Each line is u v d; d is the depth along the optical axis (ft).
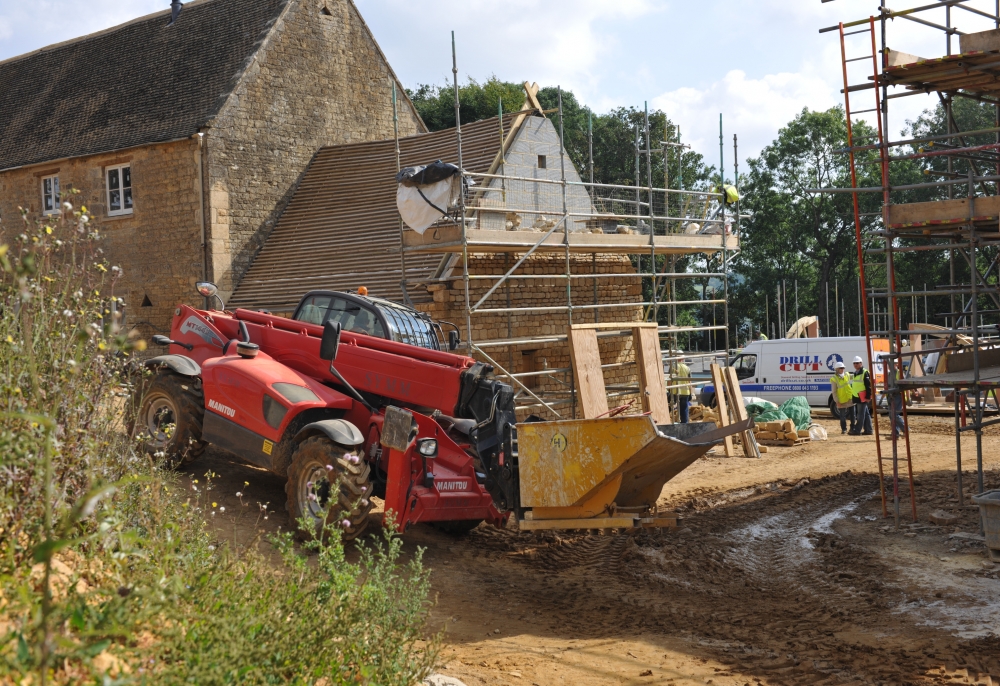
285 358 34.83
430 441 29.48
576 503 28.17
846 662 22.26
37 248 16.49
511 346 60.18
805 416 71.15
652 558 32.91
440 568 30.42
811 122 181.06
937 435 69.26
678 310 155.33
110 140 76.13
